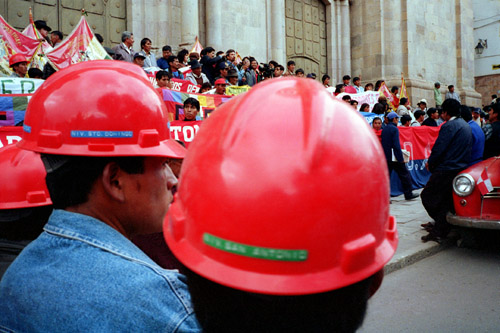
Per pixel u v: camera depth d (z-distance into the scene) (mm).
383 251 707
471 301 3695
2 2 9336
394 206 7746
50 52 6906
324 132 640
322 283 626
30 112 1152
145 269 983
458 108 5309
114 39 11070
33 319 958
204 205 672
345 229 633
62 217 1107
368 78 17594
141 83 1158
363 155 666
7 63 6809
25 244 1646
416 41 18094
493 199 4738
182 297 954
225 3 13102
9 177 1615
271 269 628
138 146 1100
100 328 900
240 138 655
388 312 3537
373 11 17406
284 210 607
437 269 4570
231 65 10109
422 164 9820
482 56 24359
